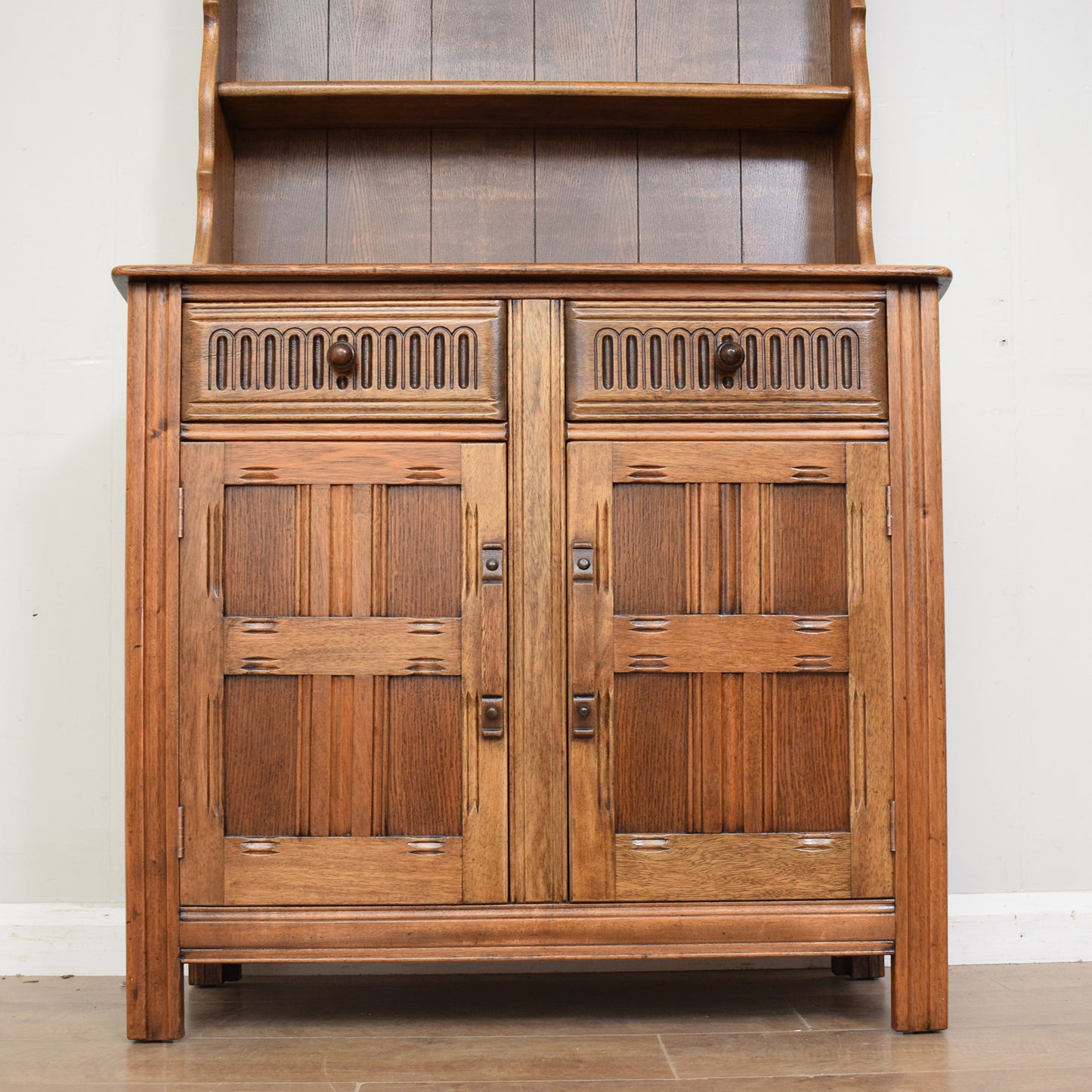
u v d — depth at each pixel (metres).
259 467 1.38
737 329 1.41
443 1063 1.32
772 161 1.80
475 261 1.77
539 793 1.36
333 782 1.36
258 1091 1.22
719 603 1.38
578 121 1.76
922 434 1.41
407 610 1.37
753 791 1.37
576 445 1.39
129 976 1.37
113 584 1.83
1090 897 1.84
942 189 1.91
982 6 1.93
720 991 1.63
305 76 1.79
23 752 1.81
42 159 1.86
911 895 1.38
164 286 1.39
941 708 1.39
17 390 1.84
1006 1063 1.31
